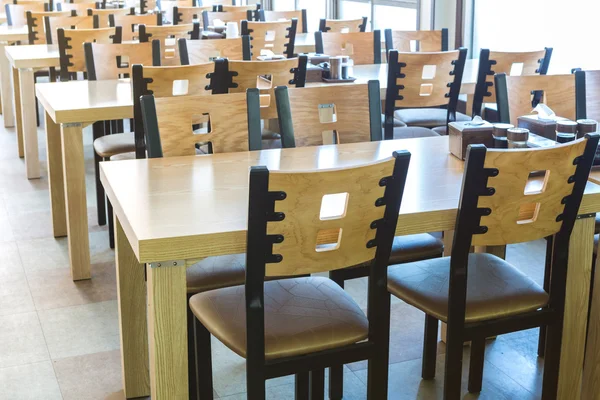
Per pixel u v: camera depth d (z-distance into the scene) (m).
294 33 5.29
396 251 2.52
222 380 2.66
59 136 3.84
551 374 2.23
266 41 5.22
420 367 2.75
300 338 1.90
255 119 2.69
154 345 1.89
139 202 2.02
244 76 3.59
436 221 1.99
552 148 1.93
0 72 6.21
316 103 2.83
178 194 2.10
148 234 1.79
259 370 1.86
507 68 4.04
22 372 2.71
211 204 2.02
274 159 2.48
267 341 1.88
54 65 4.76
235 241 1.82
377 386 2.01
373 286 1.95
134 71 3.24
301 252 1.81
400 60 3.74
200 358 2.21
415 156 2.52
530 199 1.99
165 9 8.45
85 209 3.41
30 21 5.86
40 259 3.72
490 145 2.48
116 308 3.21
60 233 4.00
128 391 2.55
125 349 2.51
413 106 3.87
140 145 3.34
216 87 3.50
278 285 2.15
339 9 8.82
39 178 5.02
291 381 2.66
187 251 1.80
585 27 5.03
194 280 2.24
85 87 3.82
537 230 2.05
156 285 1.85
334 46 4.95
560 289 2.15
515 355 2.84
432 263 2.34
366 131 2.89
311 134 2.83
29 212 4.38
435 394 2.58
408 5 7.14
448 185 2.20
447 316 2.07
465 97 5.66
